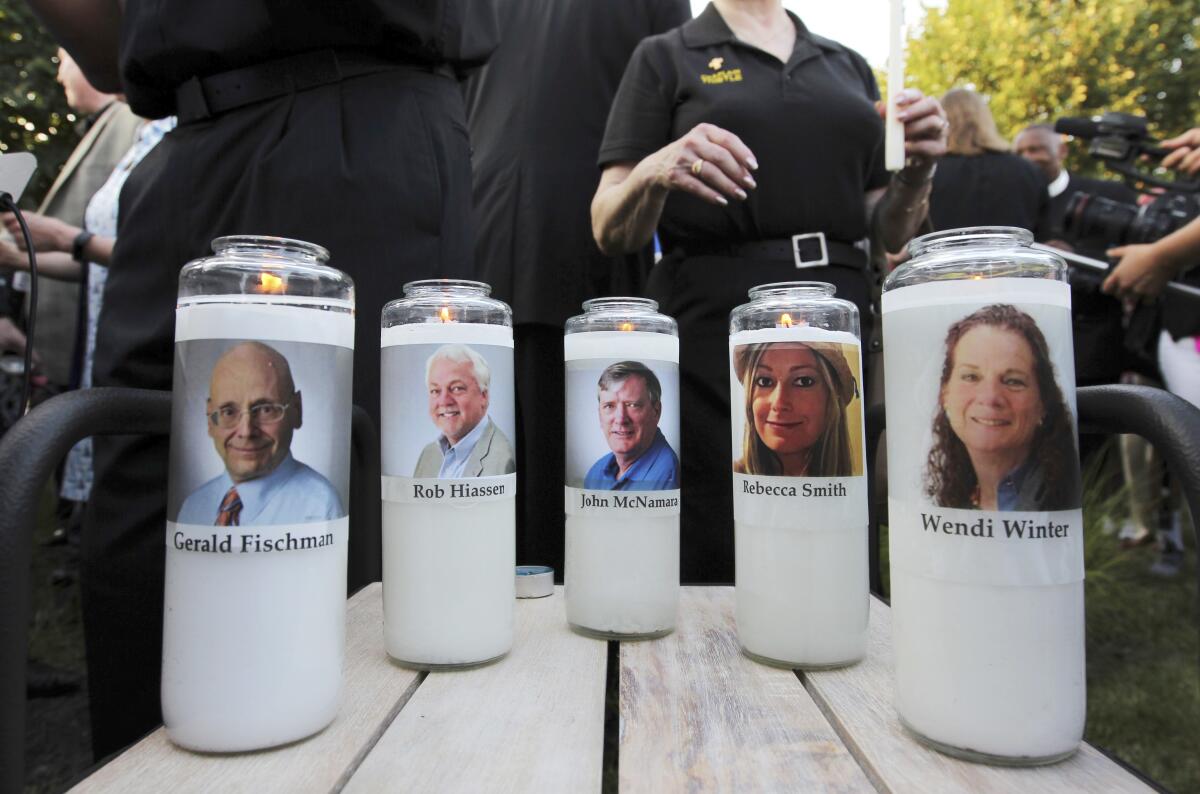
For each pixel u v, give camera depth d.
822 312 0.58
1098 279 1.92
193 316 0.44
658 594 0.64
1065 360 0.42
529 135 1.60
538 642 0.63
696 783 0.39
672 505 0.65
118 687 0.88
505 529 0.58
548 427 1.58
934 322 0.43
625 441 0.64
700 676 0.55
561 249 1.58
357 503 0.78
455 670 0.56
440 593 0.55
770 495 0.57
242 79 0.86
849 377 0.57
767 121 1.25
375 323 0.87
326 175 0.84
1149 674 2.04
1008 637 0.40
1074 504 0.41
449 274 0.94
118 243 0.94
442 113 0.95
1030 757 0.40
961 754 0.41
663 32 1.65
